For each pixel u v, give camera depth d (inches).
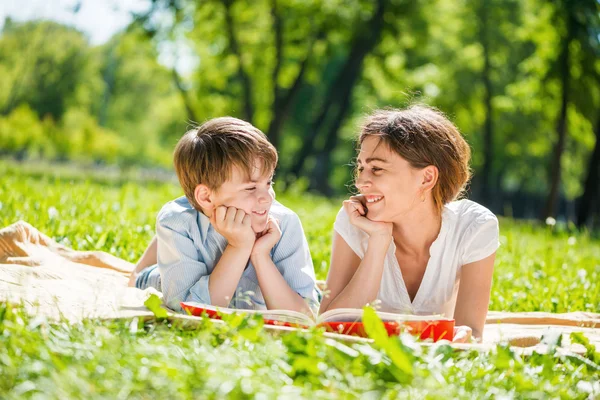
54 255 198.7
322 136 1429.6
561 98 1016.9
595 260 365.1
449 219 167.3
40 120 1793.8
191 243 163.9
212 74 1278.3
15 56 1750.7
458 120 1397.6
